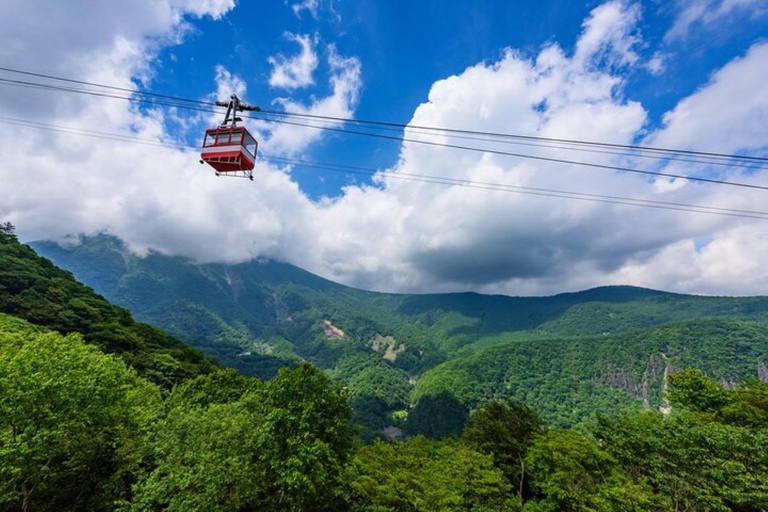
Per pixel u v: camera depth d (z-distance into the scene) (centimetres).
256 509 2191
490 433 4259
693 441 2366
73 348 2306
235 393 4541
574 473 2841
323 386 2577
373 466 2825
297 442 2147
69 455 2147
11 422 1819
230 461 1977
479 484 2795
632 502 2223
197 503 1858
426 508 2242
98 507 2302
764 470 2150
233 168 2247
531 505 2936
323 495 2277
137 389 3341
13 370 1911
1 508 1948
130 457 2389
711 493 2128
